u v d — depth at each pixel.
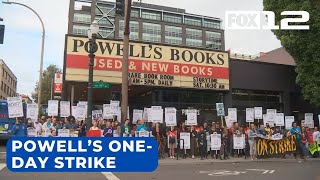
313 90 23.03
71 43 20.03
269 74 25.12
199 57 22.45
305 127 20.38
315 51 23.08
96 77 20.11
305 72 23.58
